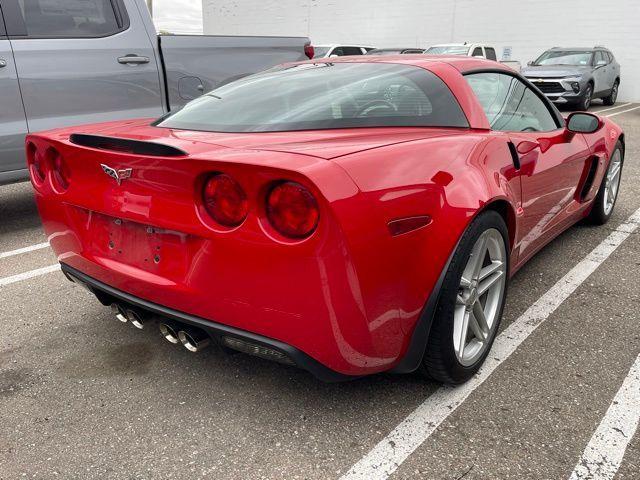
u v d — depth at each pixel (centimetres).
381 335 185
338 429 206
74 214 232
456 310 219
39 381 240
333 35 2355
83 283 240
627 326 282
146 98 480
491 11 1964
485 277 234
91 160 210
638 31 1739
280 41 569
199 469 188
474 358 232
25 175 435
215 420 213
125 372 246
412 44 2161
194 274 190
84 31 445
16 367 251
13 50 409
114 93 461
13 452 196
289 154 176
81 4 443
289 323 176
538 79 1397
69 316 301
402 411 216
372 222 170
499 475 182
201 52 509
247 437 203
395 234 179
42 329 287
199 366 250
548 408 216
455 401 221
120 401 225
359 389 230
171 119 256
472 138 233
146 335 279
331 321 172
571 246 399
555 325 283
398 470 185
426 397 224
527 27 1916
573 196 358
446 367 214
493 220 222
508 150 248
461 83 261
